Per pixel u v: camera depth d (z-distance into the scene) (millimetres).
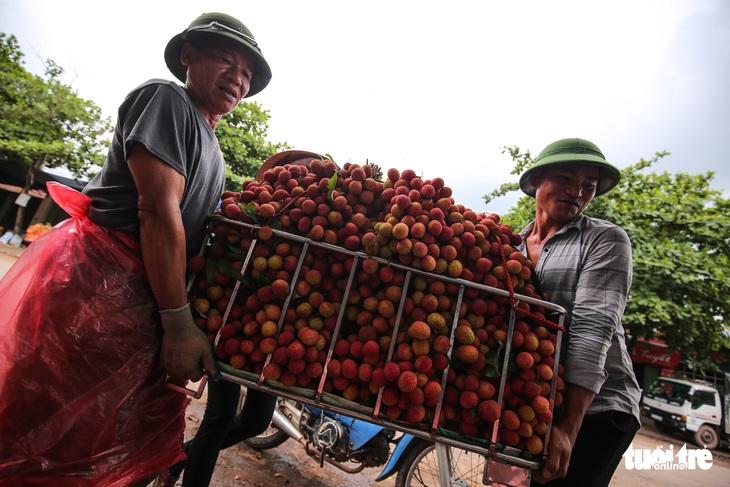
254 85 2115
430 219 1508
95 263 1366
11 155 14203
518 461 1396
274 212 1551
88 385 1327
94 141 15211
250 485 2805
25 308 1294
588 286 1736
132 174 1368
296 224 1589
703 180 9680
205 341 1410
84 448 1320
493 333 1508
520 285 1591
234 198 1706
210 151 1703
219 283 1522
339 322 1430
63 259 1338
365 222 1592
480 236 1566
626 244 1783
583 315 1679
